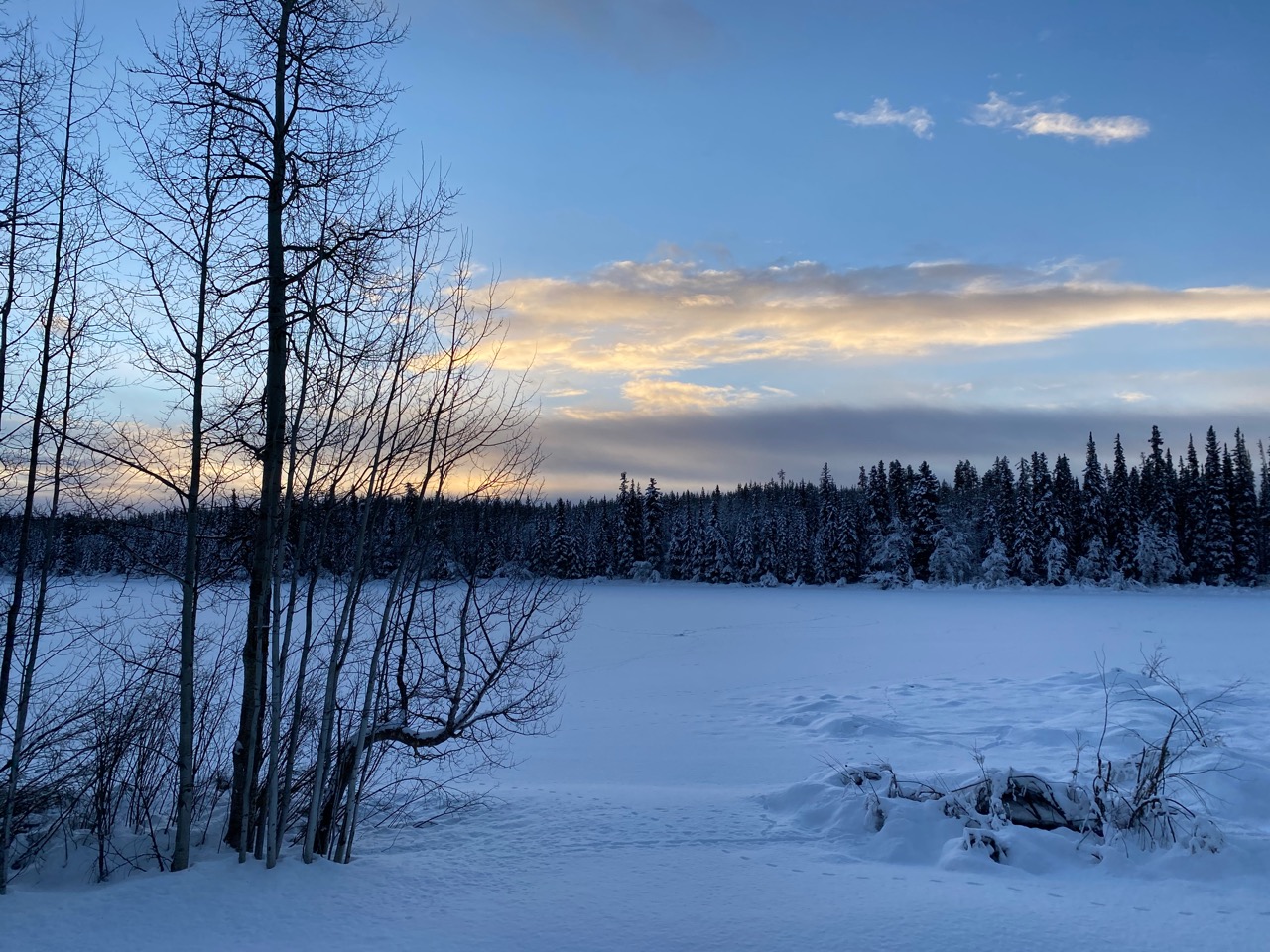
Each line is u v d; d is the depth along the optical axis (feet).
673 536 268.41
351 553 20.56
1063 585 210.18
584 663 67.62
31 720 23.07
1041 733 32.81
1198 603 152.15
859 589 220.84
